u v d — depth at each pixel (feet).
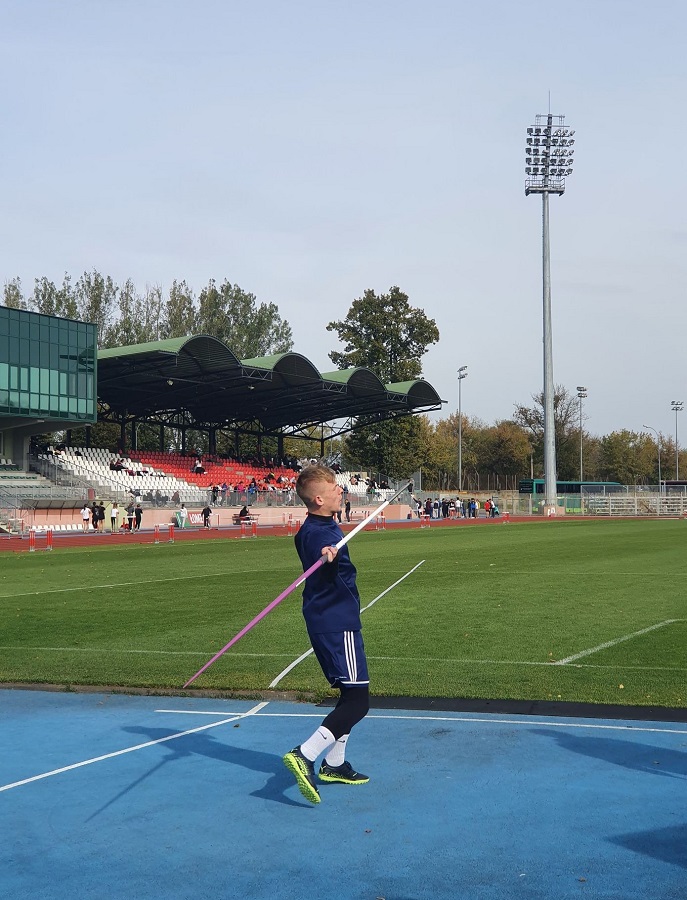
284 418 237.66
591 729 22.89
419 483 276.41
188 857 14.99
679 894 13.42
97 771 19.76
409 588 57.26
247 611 46.88
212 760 20.58
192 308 310.45
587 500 265.34
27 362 165.68
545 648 34.78
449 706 25.46
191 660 32.68
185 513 170.50
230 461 229.45
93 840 15.78
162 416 231.09
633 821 16.38
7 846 15.53
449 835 15.80
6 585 62.64
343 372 205.16
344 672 17.76
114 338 294.87
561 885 13.74
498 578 63.98
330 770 18.67
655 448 438.40
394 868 14.44
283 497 203.92
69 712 25.38
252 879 14.11
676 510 259.39
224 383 187.01
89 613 46.68
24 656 33.73
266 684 28.17
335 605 17.94
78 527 160.04
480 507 270.05
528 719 23.97
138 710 25.58
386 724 23.58
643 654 33.45
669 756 20.48
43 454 184.24
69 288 290.56
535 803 17.38
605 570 70.69
